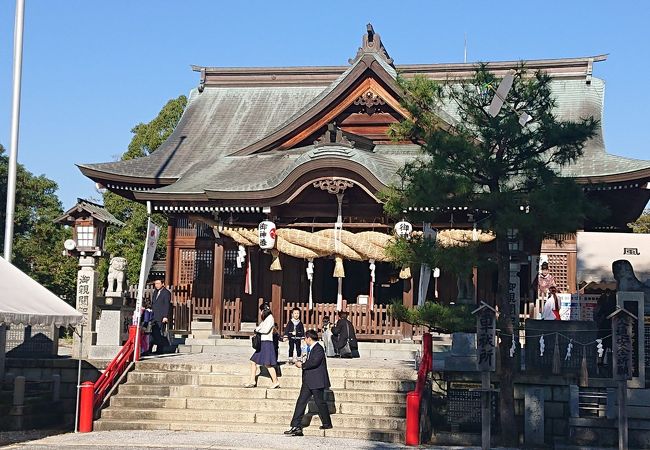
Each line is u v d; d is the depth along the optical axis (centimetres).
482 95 1647
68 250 2083
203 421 1691
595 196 2609
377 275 2920
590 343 1642
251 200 2511
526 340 1673
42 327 2077
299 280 2909
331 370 1839
